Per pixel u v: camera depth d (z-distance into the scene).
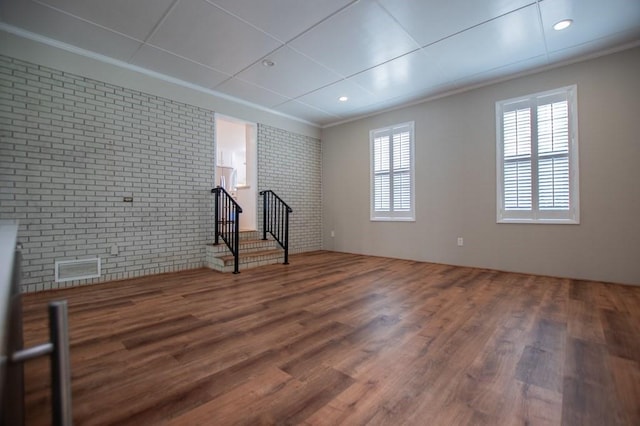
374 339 2.05
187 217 4.37
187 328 2.24
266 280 3.73
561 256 3.79
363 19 2.90
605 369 1.66
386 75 4.11
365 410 1.33
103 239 3.60
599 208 3.53
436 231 4.89
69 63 3.37
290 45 3.36
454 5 2.70
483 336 2.09
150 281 3.66
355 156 6.06
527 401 1.39
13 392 0.49
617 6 2.72
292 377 1.59
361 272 4.20
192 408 1.34
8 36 3.00
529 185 4.04
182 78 4.21
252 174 5.45
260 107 5.38
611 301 2.82
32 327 2.23
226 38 3.22
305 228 6.29
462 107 4.60
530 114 4.03
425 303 2.81
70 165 3.38
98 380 1.56
